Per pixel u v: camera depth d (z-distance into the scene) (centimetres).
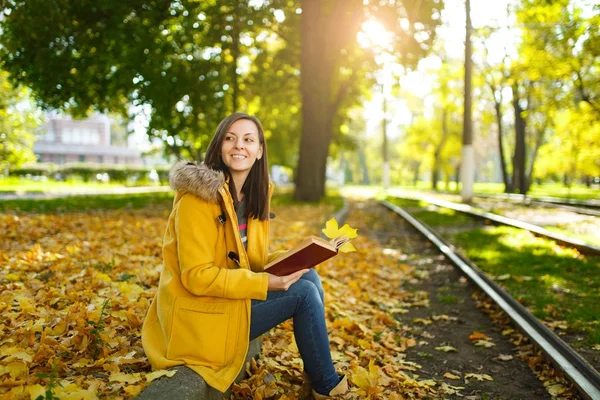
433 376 376
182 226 246
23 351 260
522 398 336
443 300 583
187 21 1327
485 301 566
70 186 3219
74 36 1266
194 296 251
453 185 6481
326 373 280
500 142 3109
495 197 2645
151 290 434
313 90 1858
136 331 324
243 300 253
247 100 2052
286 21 1759
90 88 1465
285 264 256
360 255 839
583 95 1766
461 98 3422
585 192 3181
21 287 423
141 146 4147
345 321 442
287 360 341
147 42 1268
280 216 1333
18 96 2053
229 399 275
